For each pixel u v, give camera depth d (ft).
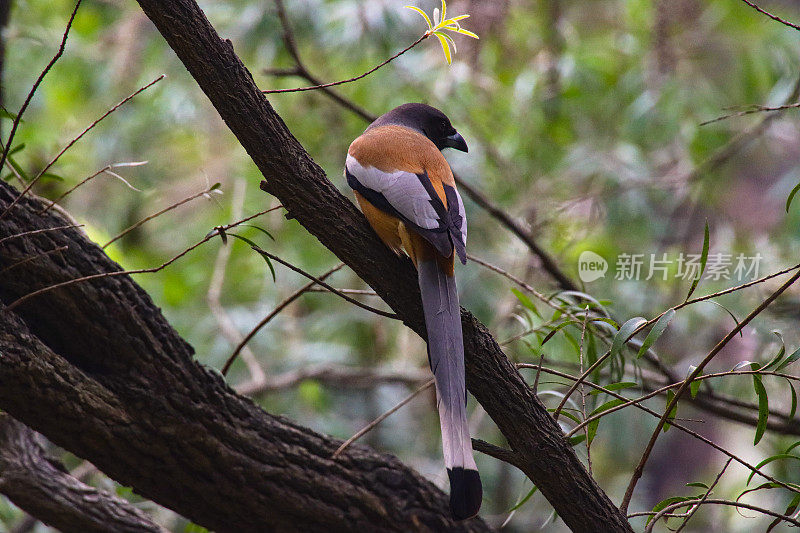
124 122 46.47
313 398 42.04
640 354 17.83
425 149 22.68
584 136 44.93
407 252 20.72
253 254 43.75
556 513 20.79
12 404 19.27
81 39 47.52
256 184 44.50
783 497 33.09
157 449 20.77
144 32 41.73
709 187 43.19
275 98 45.88
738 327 17.10
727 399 29.71
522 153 43.27
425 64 43.55
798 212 38.09
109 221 45.70
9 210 18.81
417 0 42.75
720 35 46.26
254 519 22.38
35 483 24.62
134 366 20.63
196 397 21.18
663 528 46.93
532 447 18.67
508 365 19.06
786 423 29.32
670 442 58.39
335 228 19.48
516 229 32.22
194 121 46.26
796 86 32.94
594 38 48.55
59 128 46.11
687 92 42.98
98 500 25.31
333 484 22.67
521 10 44.57
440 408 18.08
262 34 43.21
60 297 19.75
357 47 42.57
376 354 44.57
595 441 46.16
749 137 39.63
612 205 40.65
